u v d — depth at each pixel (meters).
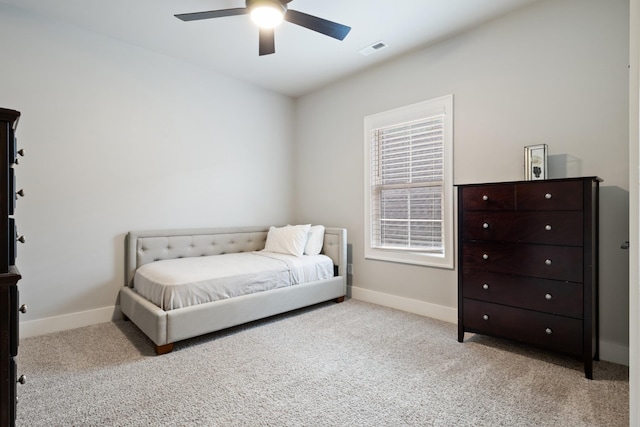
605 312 2.14
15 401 1.02
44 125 2.58
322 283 3.30
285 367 2.04
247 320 2.65
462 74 2.81
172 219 3.29
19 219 2.49
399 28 2.73
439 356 2.19
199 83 3.47
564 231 1.98
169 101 3.25
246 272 2.73
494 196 2.28
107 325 2.78
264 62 3.38
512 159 2.54
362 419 1.54
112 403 1.65
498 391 1.77
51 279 2.62
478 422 1.51
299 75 3.69
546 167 2.25
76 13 2.54
